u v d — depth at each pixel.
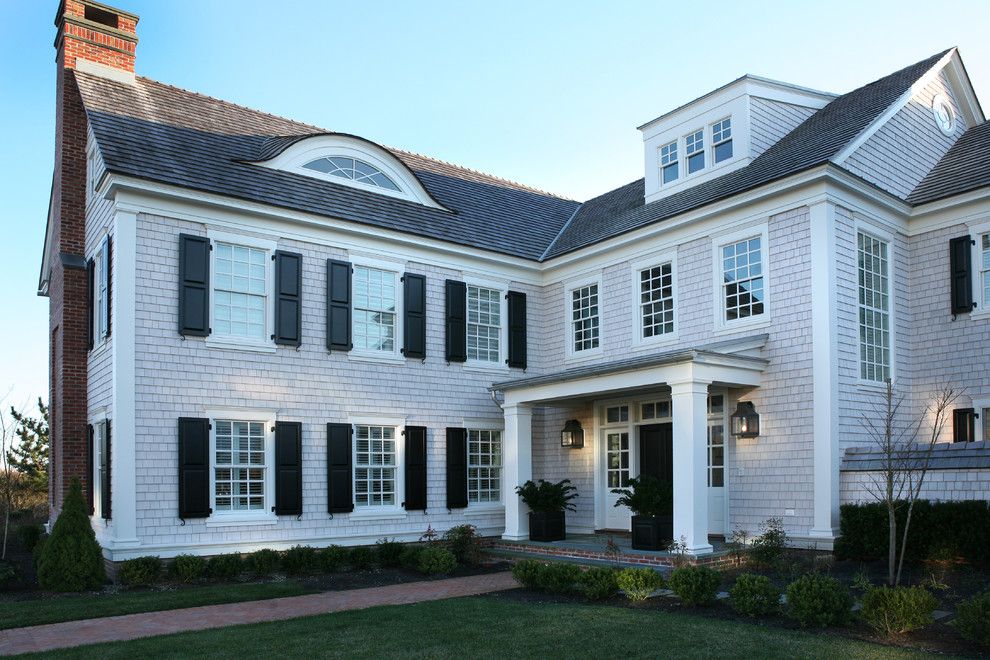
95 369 14.02
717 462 13.94
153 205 12.84
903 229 14.05
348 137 16.09
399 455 15.23
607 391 13.74
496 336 17.39
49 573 11.06
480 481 16.67
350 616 8.95
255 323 13.81
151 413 12.45
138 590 11.26
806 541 12.24
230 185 13.73
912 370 13.81
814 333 12.55
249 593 10.79
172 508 12.48
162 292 12.78
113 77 15.55
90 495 13.90
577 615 8.67
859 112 14.65
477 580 12.15
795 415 12.70
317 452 14.16
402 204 16.72
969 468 10.80
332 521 14.19
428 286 16.17
